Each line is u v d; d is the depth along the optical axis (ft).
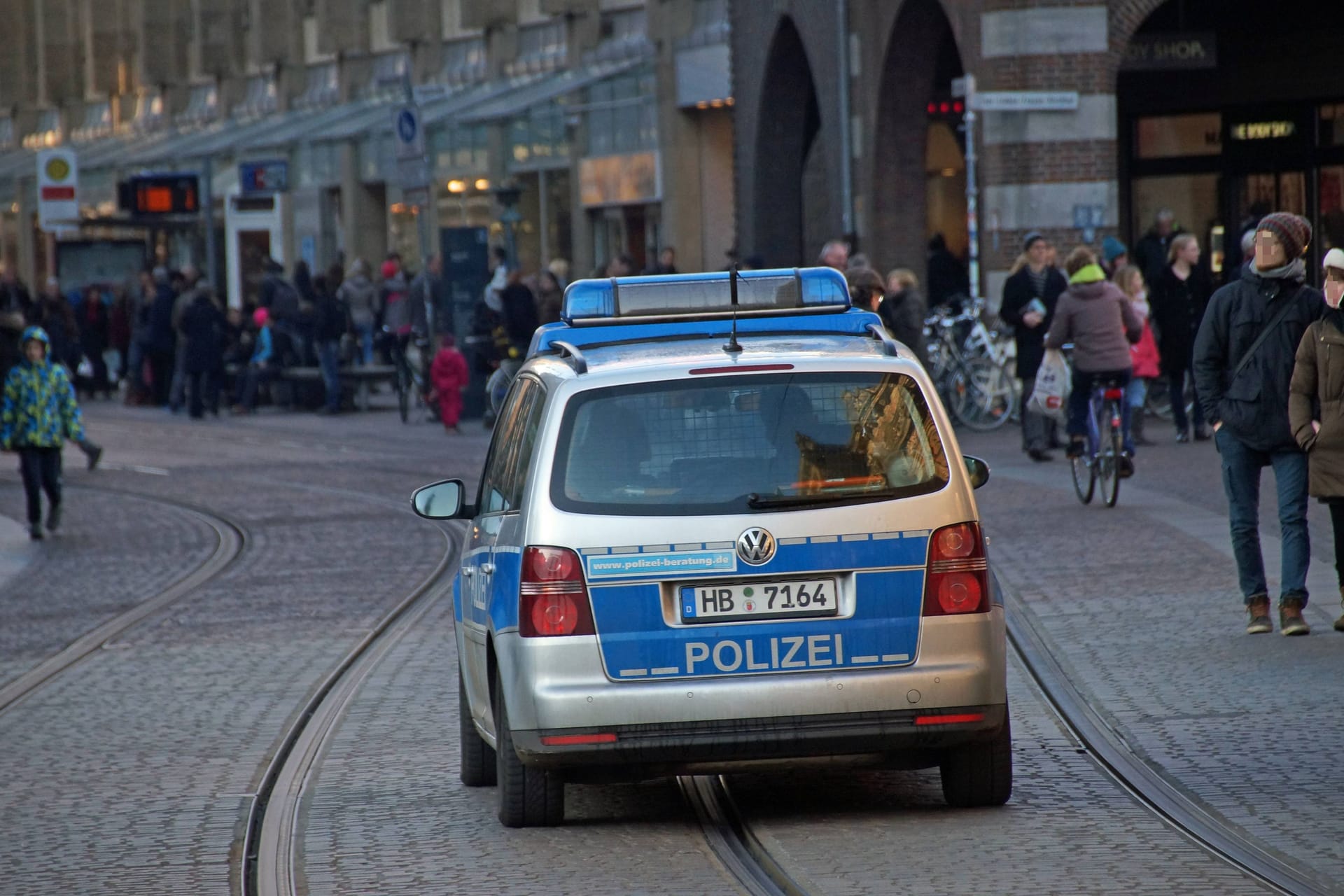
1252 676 77.77
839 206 262.67
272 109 476.54
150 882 54.80
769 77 287.69
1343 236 241.96
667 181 325.62
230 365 288.30
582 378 57.62
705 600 55.72
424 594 113.50
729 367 57.47
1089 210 219.00
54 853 58.80
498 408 229.45
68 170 260.01
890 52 243.19
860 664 55.83
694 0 323.16
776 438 56.75
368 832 59.77
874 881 51.62
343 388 272.31
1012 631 90.33
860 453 56.80
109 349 334.44
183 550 139.74
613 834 58.65
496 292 233.14
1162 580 102.37
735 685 55.36
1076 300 136.26
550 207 342.03
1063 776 63.67
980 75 221.25
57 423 150.10
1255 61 251.19
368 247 399.85
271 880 54.44
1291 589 85.35
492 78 391.24
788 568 55.77
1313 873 50.72
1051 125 218.59
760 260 217.15
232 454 213.46
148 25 518.78
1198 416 178.40
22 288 322.14
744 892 51.29
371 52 441.68
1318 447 83.20
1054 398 139.03
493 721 60.08
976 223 209.36
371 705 81.00
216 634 102.32
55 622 109.70
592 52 359.25
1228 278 242.99
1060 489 146.41
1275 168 253.03
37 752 75.00
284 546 138.51
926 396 57.88
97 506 170.50
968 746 58.70
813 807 61.46
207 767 70.64
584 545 55.72
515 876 53.83
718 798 63.57
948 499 56.75
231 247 437.17
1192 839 54.75
